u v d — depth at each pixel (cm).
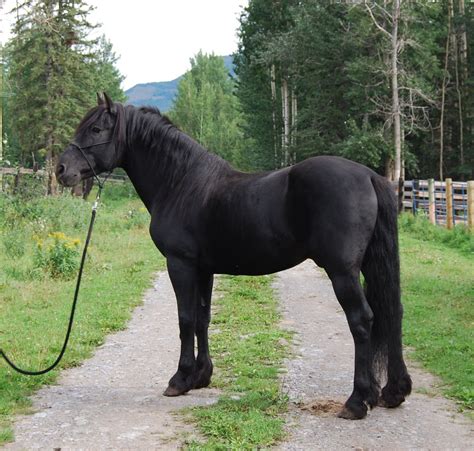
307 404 543
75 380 648
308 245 500
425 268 1357
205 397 573
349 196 485
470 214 1934
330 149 3344
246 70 4491
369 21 2983
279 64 3866
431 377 644
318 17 3384
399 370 518
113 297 1064
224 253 542
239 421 490
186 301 566
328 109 3416
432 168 3809
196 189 555
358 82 3116
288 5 3881
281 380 629
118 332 866
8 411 535
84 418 517
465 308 951
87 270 1298
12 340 791
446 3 3678
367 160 2997
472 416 520
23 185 2189
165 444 457
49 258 1268
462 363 672
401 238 1925
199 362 600
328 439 464
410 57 3175
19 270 1255
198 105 7288
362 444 455
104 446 455
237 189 534
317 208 489
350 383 621
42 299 1038
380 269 502
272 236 512
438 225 2173
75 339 801
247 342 780
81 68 3550
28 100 3534
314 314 972
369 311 492
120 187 4588
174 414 520
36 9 2697
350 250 483
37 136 3544
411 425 495
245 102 4503
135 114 594
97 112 589
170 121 590
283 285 1219
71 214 2016
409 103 3133
